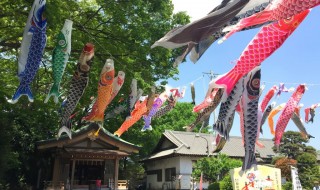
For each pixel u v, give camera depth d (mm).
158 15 10883
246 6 3639
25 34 5555
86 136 21734
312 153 22562
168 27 10812
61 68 6004
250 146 5508
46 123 18125
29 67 5555
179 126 33188
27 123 19547
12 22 11305
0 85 13703
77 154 21516
